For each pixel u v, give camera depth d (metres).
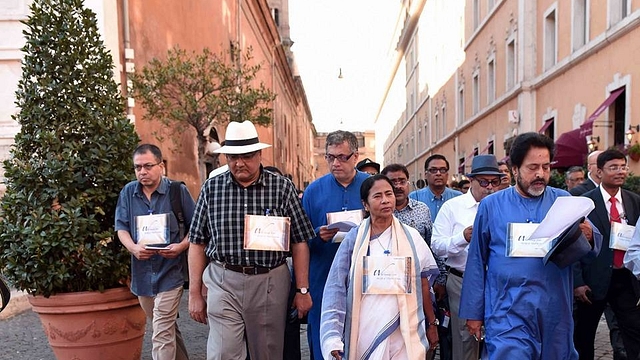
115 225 4.16
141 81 9.55
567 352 2.93
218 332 3.46
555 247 2.75
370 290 2.93
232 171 3.46
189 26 14.43
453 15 28.89
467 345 3.88
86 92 4.30
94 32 4.47
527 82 17.03
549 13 15.73
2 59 8.83
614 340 4.74
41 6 4.31
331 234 3.64
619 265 3.99
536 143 2.92
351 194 3.99
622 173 4.04
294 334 4.40
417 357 2.84
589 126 11.57
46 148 4.16
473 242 3.15
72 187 4.15
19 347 5.50
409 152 48.12
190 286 3.67
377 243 3.04
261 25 27.69
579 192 4.78
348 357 2.89
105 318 4.16
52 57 4.25
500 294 2.96
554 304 2.88
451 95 29.34
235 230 3.47
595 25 12.72
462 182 7.95
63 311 4.03
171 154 12.25
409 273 2.95
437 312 4.33
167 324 4.09
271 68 31.41
